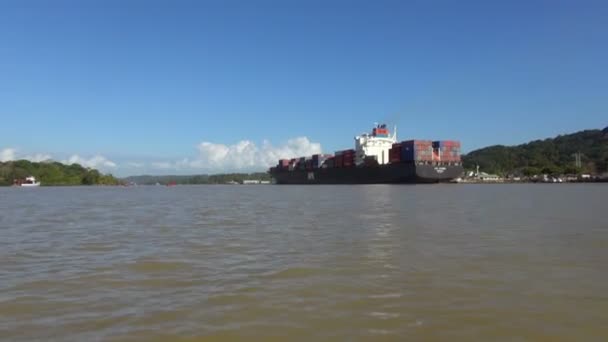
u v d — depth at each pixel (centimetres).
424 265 1170
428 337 666
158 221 2559
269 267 1175
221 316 770
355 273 1088
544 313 765
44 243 1678
